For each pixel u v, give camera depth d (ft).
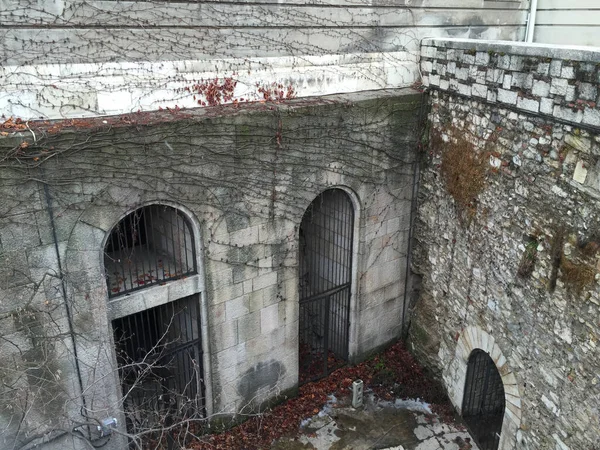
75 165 19.94
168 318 29.35
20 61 19.30
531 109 22.26
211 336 26.53
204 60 23.31
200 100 23.61
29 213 19.54
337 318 34.04
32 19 19.11
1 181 18.61
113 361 23.75
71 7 19.70
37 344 21.30
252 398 29.68
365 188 29.32
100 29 20.53
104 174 20.71
